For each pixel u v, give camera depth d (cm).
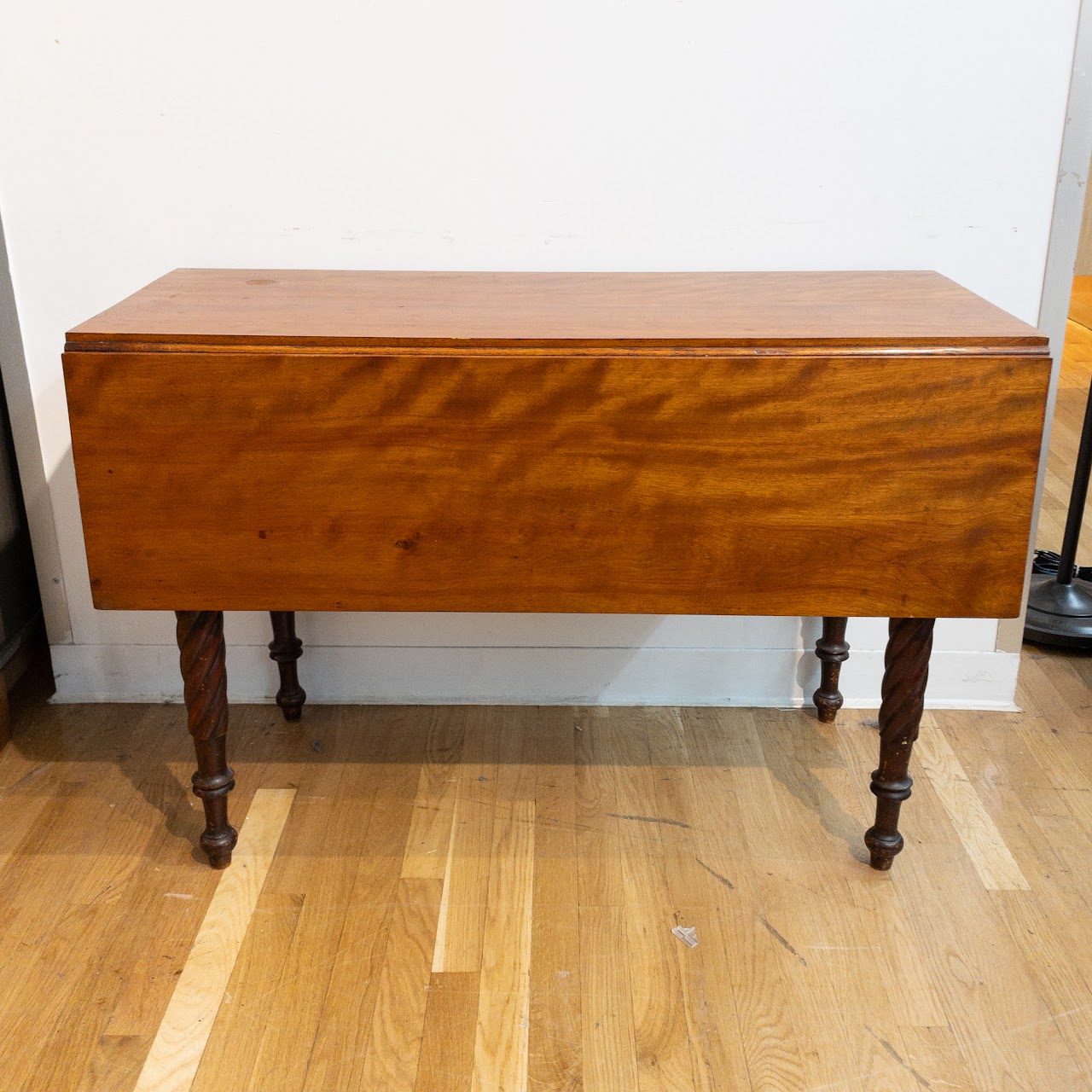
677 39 187
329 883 175
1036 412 151
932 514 157
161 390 154
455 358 151
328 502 159
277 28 187
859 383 151
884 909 170
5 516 217
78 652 223
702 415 153
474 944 163
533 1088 140
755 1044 146
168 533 161
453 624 221
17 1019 150
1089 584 261
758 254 200
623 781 201
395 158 195
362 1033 147
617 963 159
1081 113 190
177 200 197
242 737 214
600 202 197
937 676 225
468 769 205
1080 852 183
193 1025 149
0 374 212
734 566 161
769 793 198
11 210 196
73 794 197
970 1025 149
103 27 187
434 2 186
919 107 191
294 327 158
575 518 159
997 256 200
